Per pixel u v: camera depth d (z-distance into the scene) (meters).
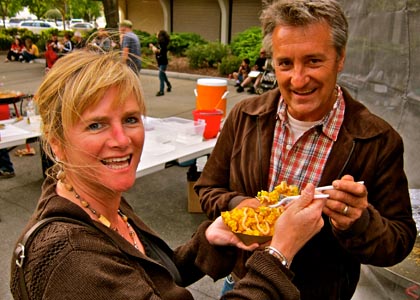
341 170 1.32
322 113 1.35
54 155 0.97
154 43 15.41
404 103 2.00
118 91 0.92
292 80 1.28
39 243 0.82
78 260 0.80
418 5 1.85
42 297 0.78
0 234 3.45
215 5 17.09
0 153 4.60
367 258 1.23
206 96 3.76
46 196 0.96
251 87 10.35
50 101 0.92
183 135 3.60
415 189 1.98
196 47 14.19
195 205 3.86
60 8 31.03
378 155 1.29
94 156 0.92
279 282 0.93
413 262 1.73
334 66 1.28
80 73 0.90
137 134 0.97
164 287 0.99
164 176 4.80
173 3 18.09
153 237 1.24
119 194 1.07
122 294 0.81
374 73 2.26
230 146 1.62
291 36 1.24
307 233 1.02
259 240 1.19
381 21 2.16
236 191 1.56
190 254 1.35
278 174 1.44
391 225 1.27
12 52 16.81
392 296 1.74
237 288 0.94
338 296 1.41
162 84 9.80
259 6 15.70
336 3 1.24
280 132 1.45
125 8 19.45
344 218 1.11
